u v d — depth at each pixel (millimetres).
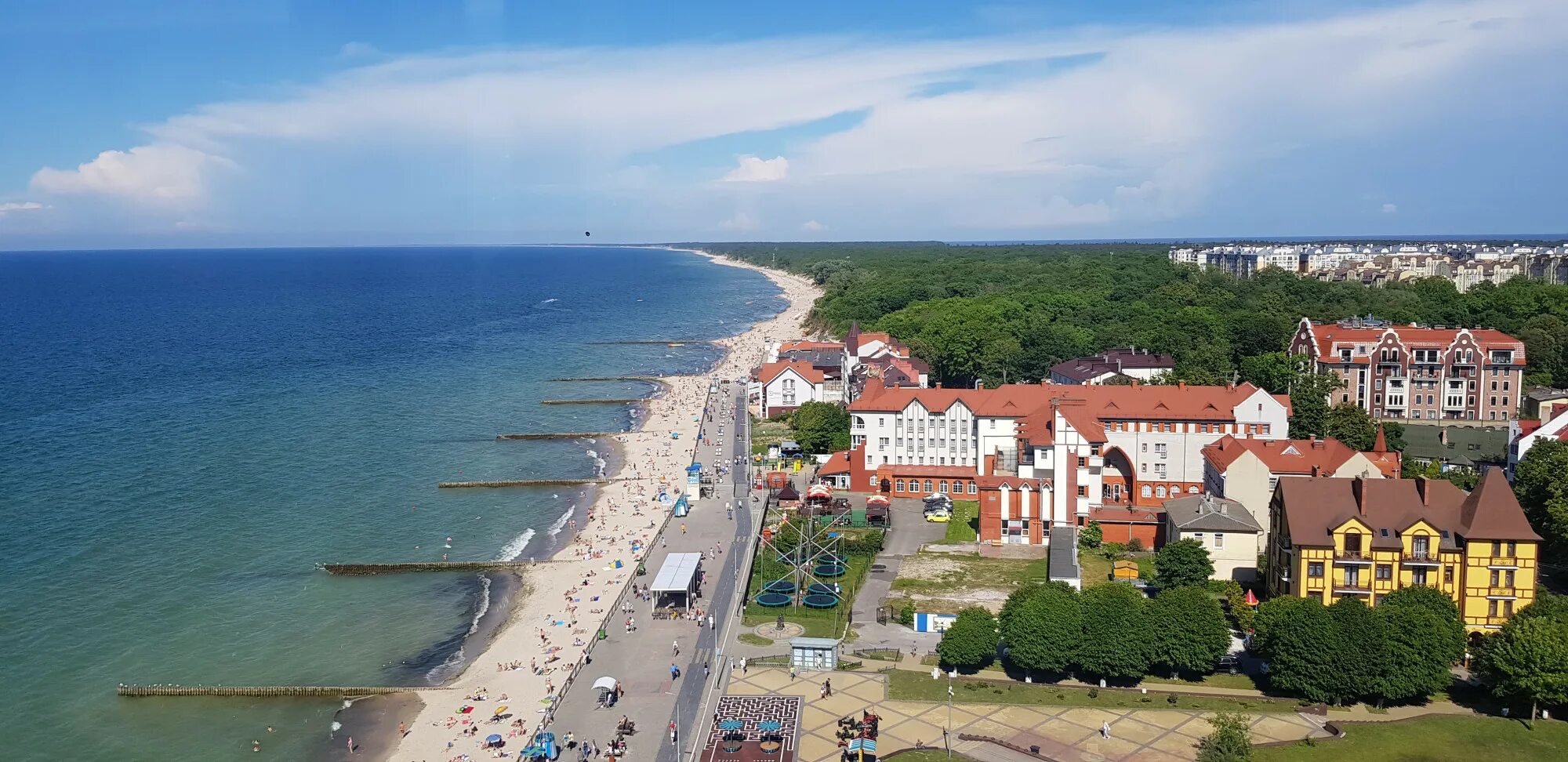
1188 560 138500
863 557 160125
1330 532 121938
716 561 159000
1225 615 132000
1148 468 182000
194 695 118000
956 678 116812
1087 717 106875
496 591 150750
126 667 125000
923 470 196125
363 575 157125
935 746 101062
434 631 136750
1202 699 110438
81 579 152125
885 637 129125
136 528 175375
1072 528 165375
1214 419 179250
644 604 141750
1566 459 145625
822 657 119875
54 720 112250
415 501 195125
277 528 177500
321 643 132625
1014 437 187750
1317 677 107562
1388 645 106688
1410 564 120000
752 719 107188
